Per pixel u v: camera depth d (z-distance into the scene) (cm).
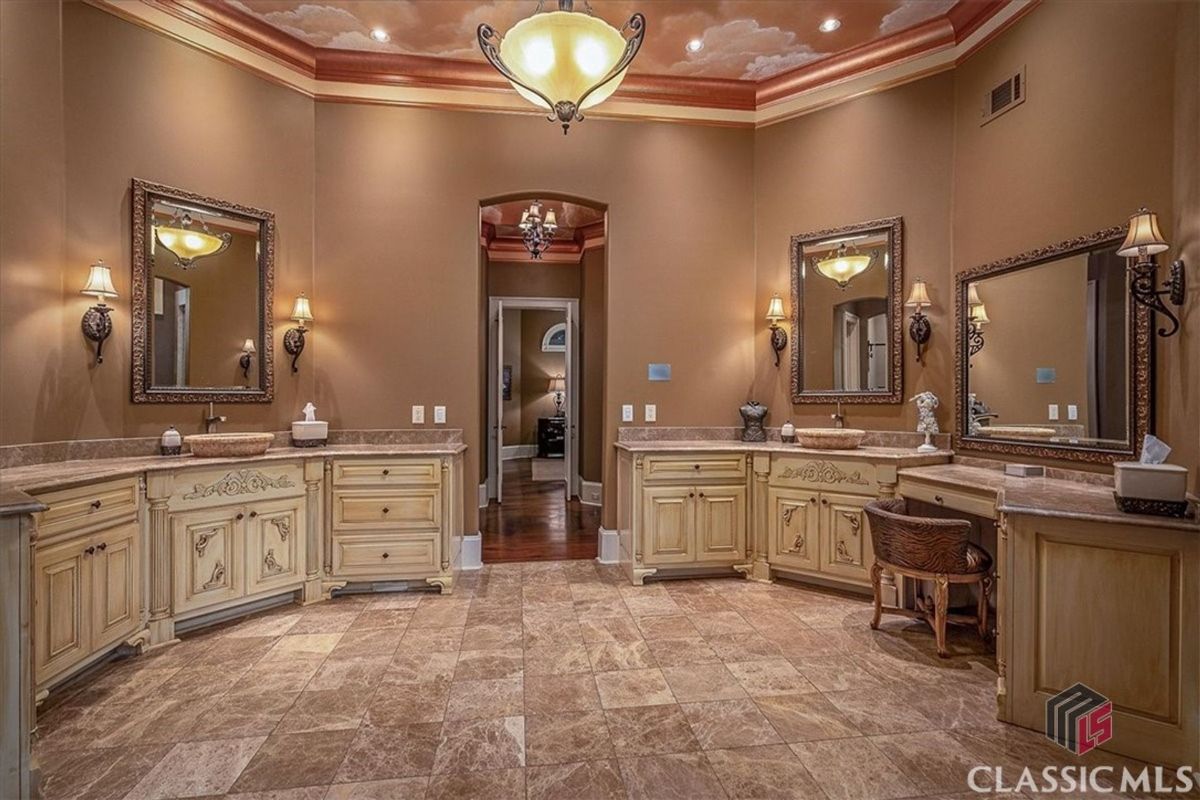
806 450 353
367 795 170
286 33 354
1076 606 196
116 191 297
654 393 416
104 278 276
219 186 337
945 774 180
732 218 421
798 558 354
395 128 390
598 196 410
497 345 645
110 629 245
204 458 297
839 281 387
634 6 325
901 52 363
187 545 280
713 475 370
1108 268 248
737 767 183
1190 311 203
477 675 244
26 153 259
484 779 177
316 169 380
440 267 395
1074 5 266
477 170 399
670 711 216
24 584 165
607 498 413
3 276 250
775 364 414
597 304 626
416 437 392
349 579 338
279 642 276
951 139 349
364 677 242
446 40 361
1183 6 207
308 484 330
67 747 193
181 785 174
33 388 263
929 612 290
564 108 263
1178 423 211
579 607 324
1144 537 185
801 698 226
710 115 418
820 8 330
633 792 171
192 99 326
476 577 378
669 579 375
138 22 306
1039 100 286
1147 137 231
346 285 384
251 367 350
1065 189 271
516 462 984
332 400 382
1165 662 183
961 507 269
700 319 420
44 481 219
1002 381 307
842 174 386
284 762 185
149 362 309
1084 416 259
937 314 352
